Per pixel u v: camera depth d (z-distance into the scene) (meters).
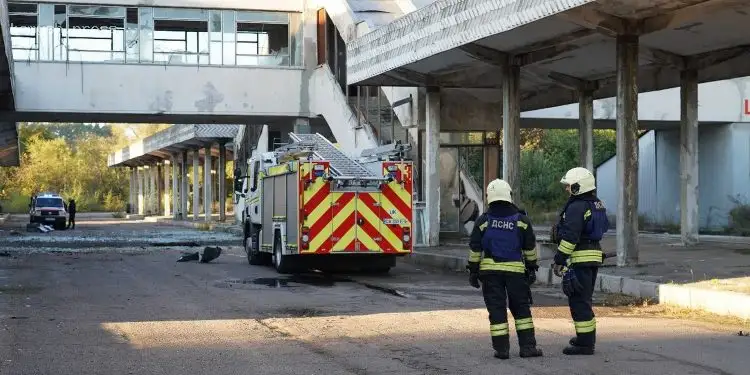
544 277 16.73
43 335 10.30
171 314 12.25
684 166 23.73
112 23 32.31
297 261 18.88
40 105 31.67
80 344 9.66
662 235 31.58
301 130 33.91
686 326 11.04
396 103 28.77
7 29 22.84
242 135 46.44
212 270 20.20
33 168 106.06
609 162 42.12
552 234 8.99
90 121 35.31
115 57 32.28
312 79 33.88
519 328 8.71
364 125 29.41
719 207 36.44
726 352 9.00
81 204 107.38
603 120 34.41
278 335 10.33
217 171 82.88
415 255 22.81
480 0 18.22
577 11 16.38
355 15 29.81
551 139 61.22
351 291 15.58
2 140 45.09
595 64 23.23
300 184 17.81
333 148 19.12
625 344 9.53
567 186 8.84
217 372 8.09
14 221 66.44
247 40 33.44
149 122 35.75
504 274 8.62
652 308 12.95
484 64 23.48
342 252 17.95
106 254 26.34
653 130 40.19
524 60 21.59
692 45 21.27
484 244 8.69
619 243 16.80
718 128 36.41
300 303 13.65
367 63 24.09
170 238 36.78
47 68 31.70
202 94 32.91
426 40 20.67
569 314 12.27
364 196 18.19
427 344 9.62
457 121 27.83
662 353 8.94
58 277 18.19
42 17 31.69
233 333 10.48
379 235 18.23
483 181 28.39
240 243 32.44
